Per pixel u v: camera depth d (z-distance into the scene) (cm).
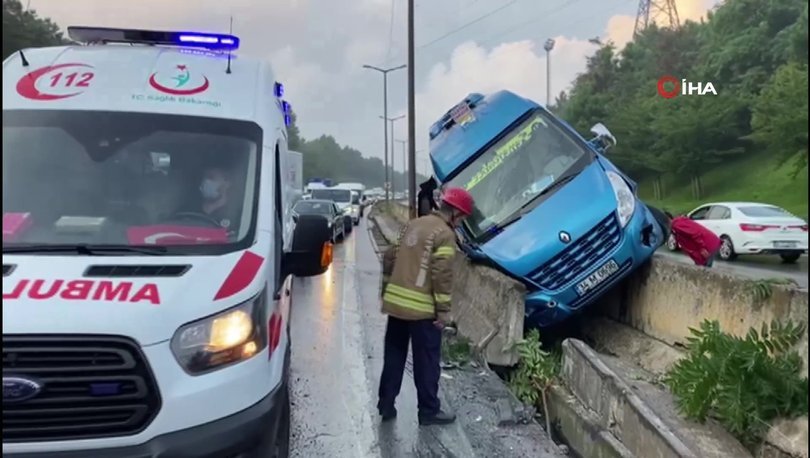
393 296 539
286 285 544
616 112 5697
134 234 389
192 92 454
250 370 347
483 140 866
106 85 445
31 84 439
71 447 313
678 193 4900
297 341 832
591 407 520
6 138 414
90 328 314
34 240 379
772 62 4728
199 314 336
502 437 530
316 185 3959
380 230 2925
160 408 321
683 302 637
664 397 514
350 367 716
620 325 780
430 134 1000
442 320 532
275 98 507
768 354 457
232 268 367
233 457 336
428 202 916
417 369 542
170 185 412
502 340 690
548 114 870
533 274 742
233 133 440
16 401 308
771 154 4372
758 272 1585
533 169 839
